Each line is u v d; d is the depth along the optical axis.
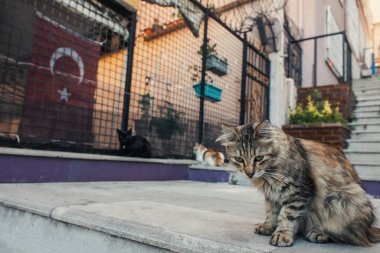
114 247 1.65
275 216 1.71
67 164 3.48
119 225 1.66
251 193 3.56
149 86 5.44
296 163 1.62
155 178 4.55
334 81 11.92
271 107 7.47
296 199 1.57
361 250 1.42
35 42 4.45
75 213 1.87
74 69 4.89
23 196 2.35
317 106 7.33
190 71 5.85
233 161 1.93
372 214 1.65
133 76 5.30
